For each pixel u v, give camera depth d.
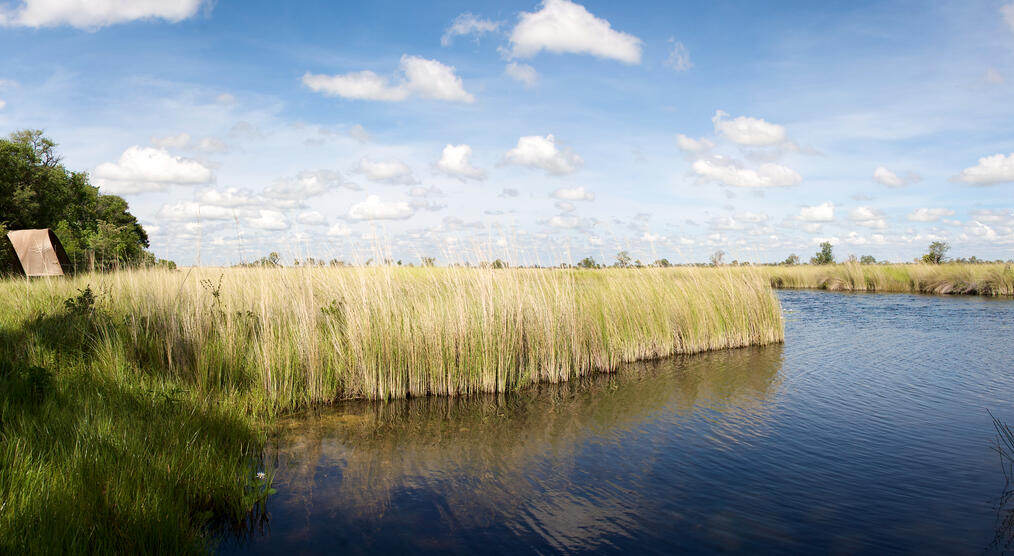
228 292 8.54
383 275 9.05
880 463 5.74
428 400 8.25
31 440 4.28
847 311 19.41
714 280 13.72
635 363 11.07
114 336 7.54
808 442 6.39
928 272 28.34
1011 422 7.08
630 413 7.60
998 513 4.59
